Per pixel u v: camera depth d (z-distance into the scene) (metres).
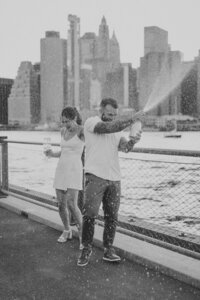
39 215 5.48
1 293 3.16
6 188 7.00
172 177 18.77
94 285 3.31
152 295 3.10
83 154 4.98
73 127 4.32
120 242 4.21
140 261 3.79
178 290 3.19
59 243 4.51
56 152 4.66
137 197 18.00
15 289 3.24
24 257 4.03
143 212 14.21
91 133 3.72
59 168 4.42
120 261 3.88
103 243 3.89
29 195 6.71
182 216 13.14
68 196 4.32
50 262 3.88
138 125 3.48
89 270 3.66
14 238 4.70
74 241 4.60
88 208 3.71
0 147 7.11
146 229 4.47
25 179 31.45
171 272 3.46
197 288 3.22
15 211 6.04
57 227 5.05
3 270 3.68
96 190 3.68
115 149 3.76
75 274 3.56
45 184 27.81
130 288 3.24
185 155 3.85
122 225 4.81
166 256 3.75
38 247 4.36
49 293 3.16
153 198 17.25
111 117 3.71
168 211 14.08
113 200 3.79
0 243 4.50
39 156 64.75
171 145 94.50
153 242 4.15
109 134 3.72
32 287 3.28
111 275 3.52
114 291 3.18
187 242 4.00
